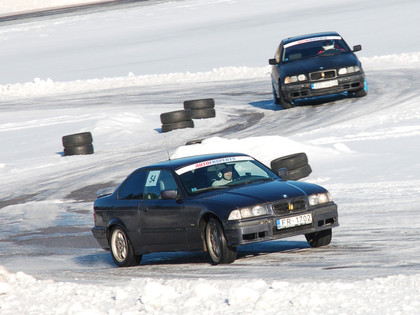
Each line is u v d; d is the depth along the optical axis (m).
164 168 34.50
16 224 56.69
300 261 29.62
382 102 88.62
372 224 37.91
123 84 148.00
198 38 198.25
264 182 32.91
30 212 61.16
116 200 36.69
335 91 90.00
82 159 87.62
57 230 51.94
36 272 37.91
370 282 21.88
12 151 99.81
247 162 34.81
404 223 36.78
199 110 102.06
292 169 53.78
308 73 90.19
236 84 130.00
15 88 161.38
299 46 94.75
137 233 35.06
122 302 22.81
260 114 98.62
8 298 26.27
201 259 35.19
